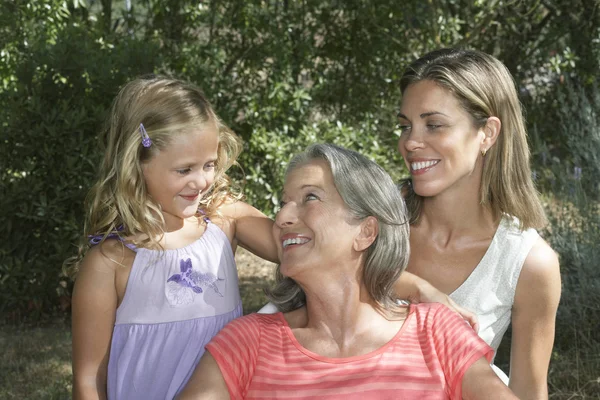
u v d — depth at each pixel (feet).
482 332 8.77
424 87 8.41
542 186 21.76
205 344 8.73
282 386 7.80
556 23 33.58
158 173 8.57
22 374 17.42
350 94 30.27
